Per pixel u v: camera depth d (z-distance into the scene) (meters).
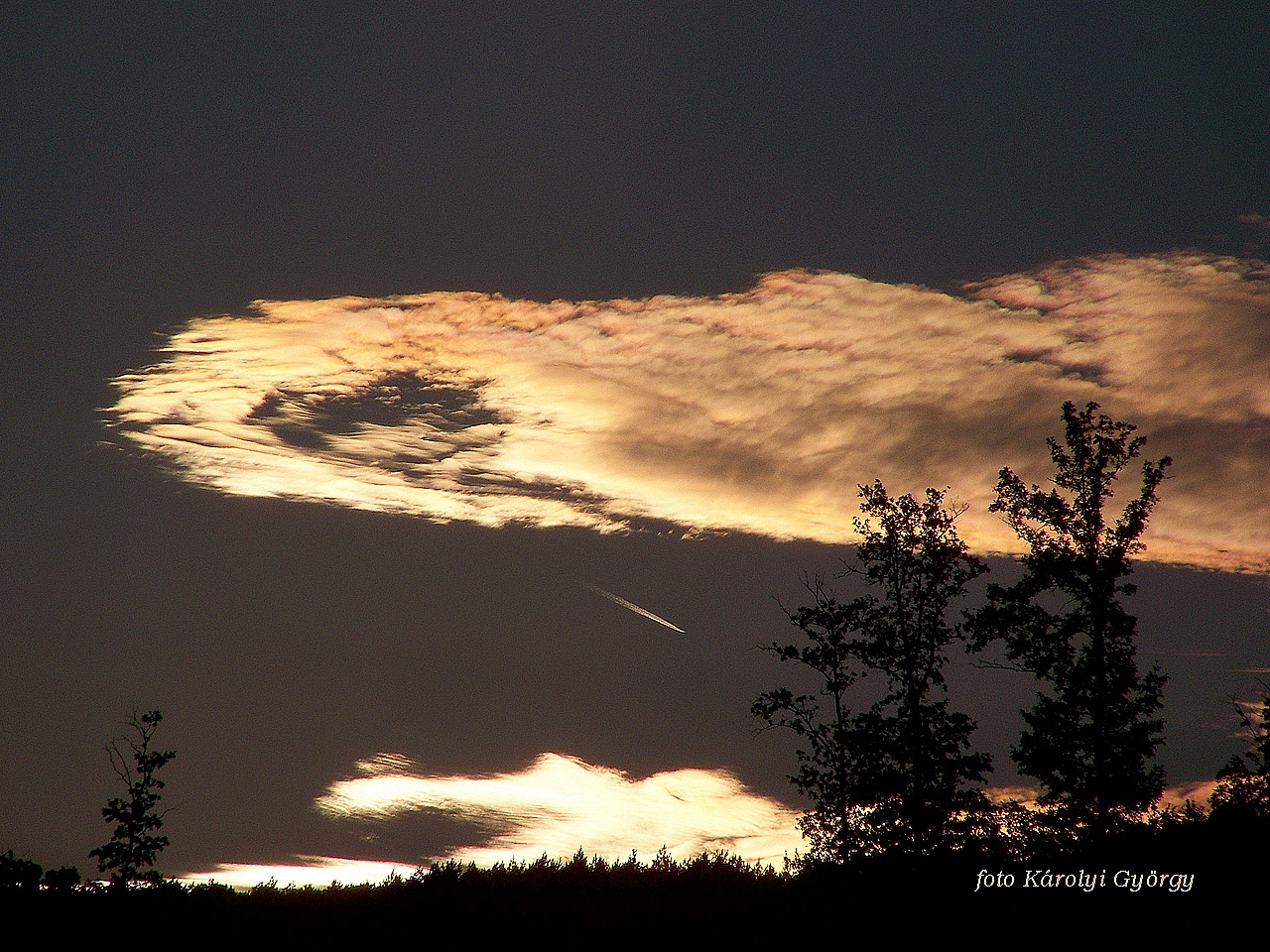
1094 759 25.98
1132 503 27.20
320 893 25.66
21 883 26.53
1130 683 26.16
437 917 22.23
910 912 21.67
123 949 20.08
